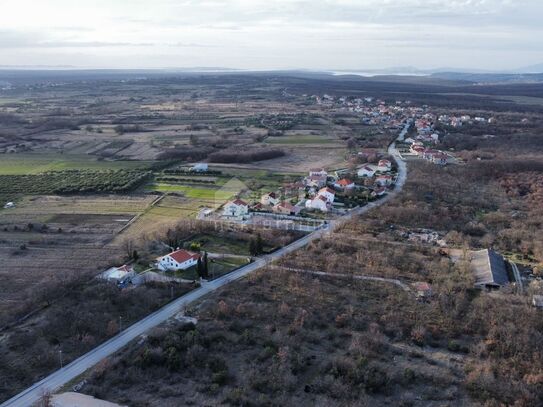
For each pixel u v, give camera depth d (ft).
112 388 226.17
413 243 402.72
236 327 277.44
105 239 407.23
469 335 274.98
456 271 345.51
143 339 263.29
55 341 259.19
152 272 343.05
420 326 279.49
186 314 289.53
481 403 222.07
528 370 243.40
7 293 313.53
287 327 278.26
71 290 311.47
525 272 355.56
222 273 342.85
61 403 207.41
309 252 379.55
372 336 268.82
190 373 238.48
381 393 228.43
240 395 219.82
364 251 379.14
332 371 239.50
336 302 306.76
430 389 230.68
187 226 417.90
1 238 406.82
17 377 230.89
